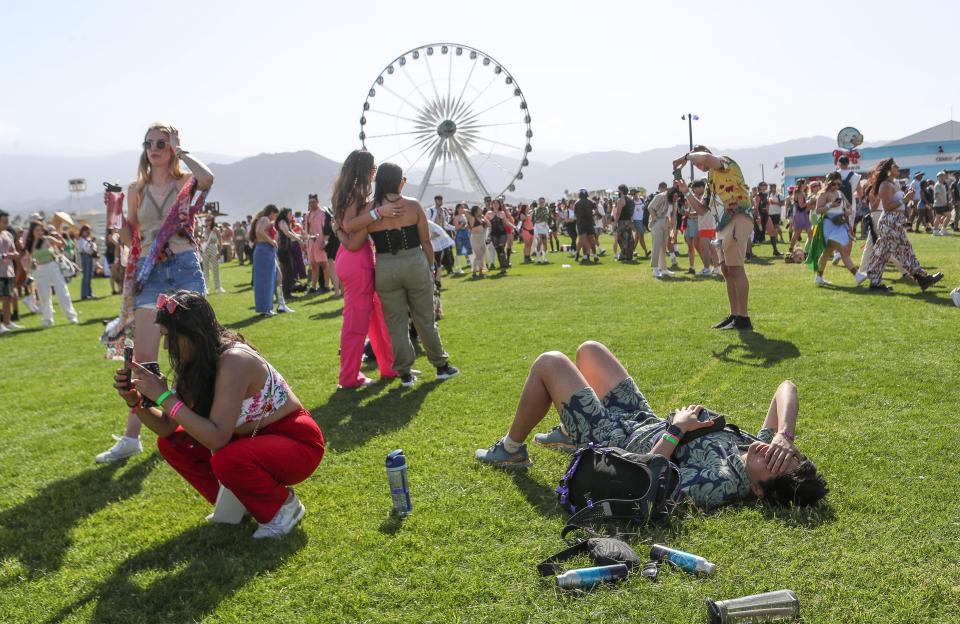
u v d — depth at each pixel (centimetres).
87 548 342
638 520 315
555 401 374
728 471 334
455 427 493
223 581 303
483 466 412
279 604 284
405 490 354
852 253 1537
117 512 383
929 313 766
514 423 399
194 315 324
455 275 1694
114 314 1402
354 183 586
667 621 256
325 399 591
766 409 483
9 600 299
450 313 1014
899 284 998
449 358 707
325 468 427
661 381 566
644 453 342
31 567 327
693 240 1371
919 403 474
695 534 314
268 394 338
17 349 1006
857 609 257
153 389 323
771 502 334
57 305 1683
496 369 651
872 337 666
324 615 274
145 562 325
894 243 922
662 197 1297
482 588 286
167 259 457
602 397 376
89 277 1784
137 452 479
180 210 448
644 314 889
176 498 400
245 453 324
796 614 254
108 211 454
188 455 356
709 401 507
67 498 407
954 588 266
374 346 641
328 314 1131
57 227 1705
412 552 318
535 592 281
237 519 357
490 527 336
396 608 277
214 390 329
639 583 280
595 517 322
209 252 1619
